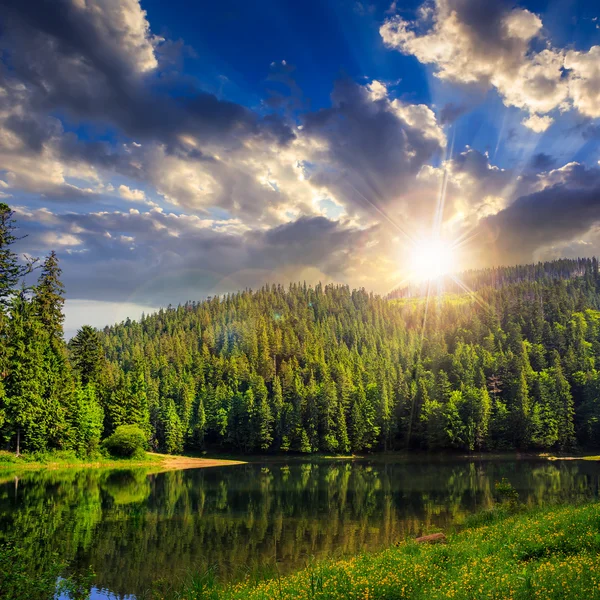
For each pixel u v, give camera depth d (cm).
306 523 3328
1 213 5762
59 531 3023
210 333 19100
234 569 2266
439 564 1427
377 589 1173
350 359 14825
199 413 11275
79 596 1841
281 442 11038
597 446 10219
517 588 1034
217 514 3688
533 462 8700
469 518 2692
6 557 1612
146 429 9356
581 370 11706
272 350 15988
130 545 2717
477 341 15600
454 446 10394
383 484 5734
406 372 13050
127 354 16912
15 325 6372
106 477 6047
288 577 1722
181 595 1803
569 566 1130
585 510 1844
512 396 10819
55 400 6656
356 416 10894
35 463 6369
